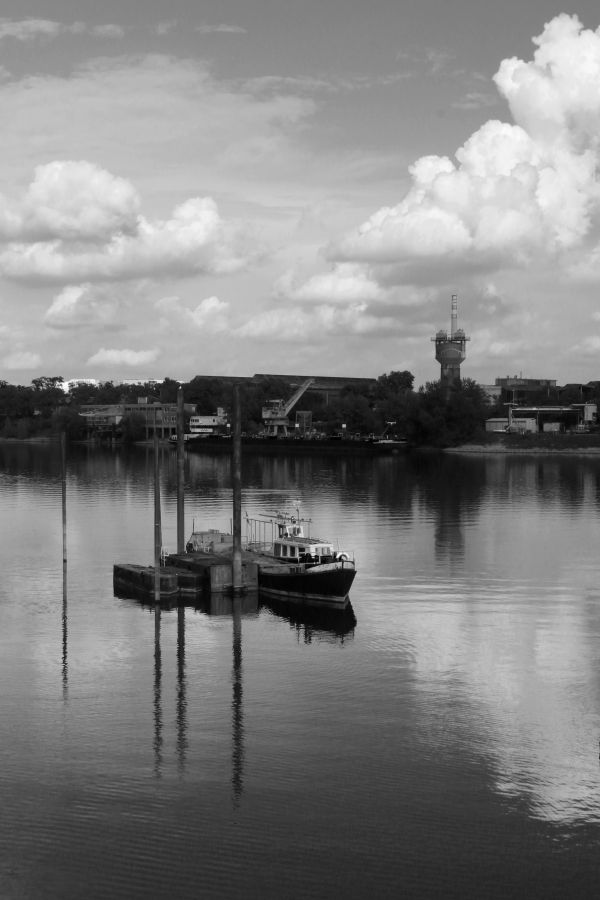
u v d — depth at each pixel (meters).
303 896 38.94
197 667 68.25
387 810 45.91
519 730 55.97
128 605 88.38
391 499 190.88
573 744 53.94
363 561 113.25
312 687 63.72
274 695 62.00
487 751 52.84
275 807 46.06
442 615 84.62
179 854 41.97
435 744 53.78
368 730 55.78
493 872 40.62
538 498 193.38
